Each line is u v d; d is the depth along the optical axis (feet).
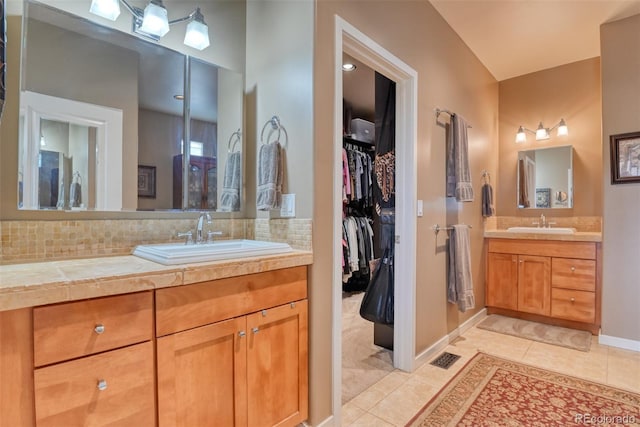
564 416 5.47
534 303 10.19
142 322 3.32
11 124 4.00
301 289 4.87
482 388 6.38
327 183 5.21
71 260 4.21
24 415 2.70
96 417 3.04
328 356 5.22
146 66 5.17
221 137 6.02
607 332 8.66
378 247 14.16
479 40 9.62
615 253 8.67
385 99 8.20
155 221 5.21
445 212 8.63
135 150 5.03
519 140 11.94
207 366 3.83
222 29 6.07
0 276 3.07
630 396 6.06
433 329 8.02
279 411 4.57
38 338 2.75
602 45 8.83
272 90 5.73
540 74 11.65
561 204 11.23
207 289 3.82
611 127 8.74
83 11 4.55
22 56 4.08
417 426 5.28
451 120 8.53
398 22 6.75
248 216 6.27
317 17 5.06
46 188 4.22
